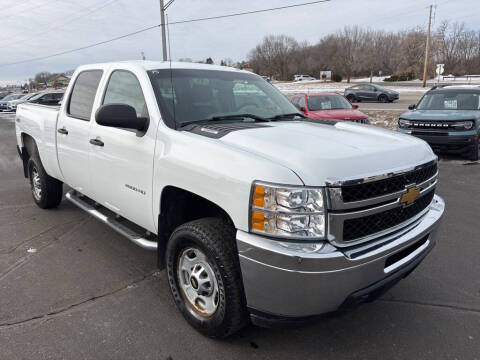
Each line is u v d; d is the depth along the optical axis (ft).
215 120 10.62
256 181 7.38
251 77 13.56
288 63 304.09
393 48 264.11
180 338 9.24
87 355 8.63
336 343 9.17
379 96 94.43
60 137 14.37
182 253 9.45
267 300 7.59
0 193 21.56
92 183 12.84
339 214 7.25
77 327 9.58
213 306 8.91
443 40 228.02
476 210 18.35
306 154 7.63
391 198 7.98
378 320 10.07
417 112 31.76
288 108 12.89
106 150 11.57
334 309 7.65
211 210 9.93
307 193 7.11
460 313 10.35
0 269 12.53
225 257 8.17
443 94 33.65
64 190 21.57
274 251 7.14
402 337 9.39
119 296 11.01
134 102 11.07
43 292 11.14
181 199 10.03
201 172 8.40
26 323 9.70
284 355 8.74
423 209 9.45
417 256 9.02
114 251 13.93
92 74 13.52
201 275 9.06
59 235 15.31
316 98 39.52
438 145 29.22
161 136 9.70
